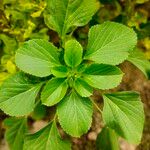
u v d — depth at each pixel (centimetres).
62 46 29
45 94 25
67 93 28
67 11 28
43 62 26
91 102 25
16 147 33
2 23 36
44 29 36
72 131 25
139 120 27
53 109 44
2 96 26
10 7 35
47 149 28
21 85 27
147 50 42
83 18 29
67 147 28
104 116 27
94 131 45
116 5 41
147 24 38
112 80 25
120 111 27
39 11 33
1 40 37
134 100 27
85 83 25
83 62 28
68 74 26
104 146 32
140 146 44
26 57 25
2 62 36
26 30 35
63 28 29
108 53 26
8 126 32
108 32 26
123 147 44
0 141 43
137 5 43
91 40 26
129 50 26
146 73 31
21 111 26
